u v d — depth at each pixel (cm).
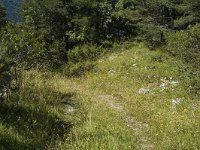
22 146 803
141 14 3175
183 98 1535
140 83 2125
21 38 1834
